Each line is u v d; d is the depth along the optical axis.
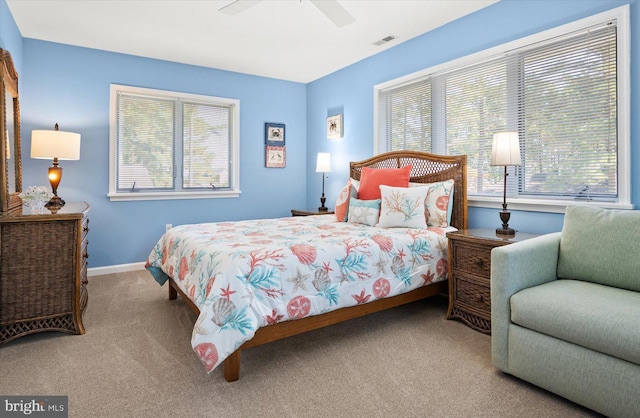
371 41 3.78
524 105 2.83
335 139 4.81
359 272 2.29
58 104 3.78
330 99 4.92
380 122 4.16
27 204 2.60
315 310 2.08
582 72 2.50
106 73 4.01
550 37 2.63
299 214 4.79
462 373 1.90
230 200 4.86
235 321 1.77
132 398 1.68
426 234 2.76
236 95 4.85
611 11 2.31
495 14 2.98
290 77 5.10
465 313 2.58
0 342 2.19
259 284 1.90
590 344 1.50
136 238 4.25
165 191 4.43
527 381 1.77
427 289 2.78
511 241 2.30
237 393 1.72
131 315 2.77
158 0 2.89
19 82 3.47
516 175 2.91
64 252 2.37
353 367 1.98
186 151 4.57
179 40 3.73
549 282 1.99
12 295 2.22
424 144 3.66
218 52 4.09
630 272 1.79
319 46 3.92
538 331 1.70
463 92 3.28
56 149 3.19
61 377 1.86
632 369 1.39
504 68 2.96
